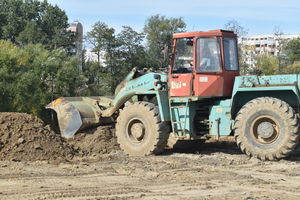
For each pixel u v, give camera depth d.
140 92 12.77
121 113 12.70
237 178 8.88
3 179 8.72
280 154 10.66
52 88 33.16
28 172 9.44
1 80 29.27
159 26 49.84
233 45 12.13
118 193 7.56
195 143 13.79
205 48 11.80
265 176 9.18
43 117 30.69
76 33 53.62
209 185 8.24
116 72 46.72
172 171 9.66
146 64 42.56
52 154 11.59
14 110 29.47
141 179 8.84
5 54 30.00
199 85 11.72
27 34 50.19
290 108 10.63
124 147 12.55
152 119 12.14
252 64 39.00
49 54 34.38
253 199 7.11
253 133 10.98
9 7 56.34
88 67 45.47
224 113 11.61
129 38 47.75
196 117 12.12
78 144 13.46
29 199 7.08
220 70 11.69
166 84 12.44
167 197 7.23
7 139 11.74
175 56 12.16
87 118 13.98
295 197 7.35
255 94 11.54
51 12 55.75
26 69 31.64
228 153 12.59
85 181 8.62
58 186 8.09
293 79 10.85
